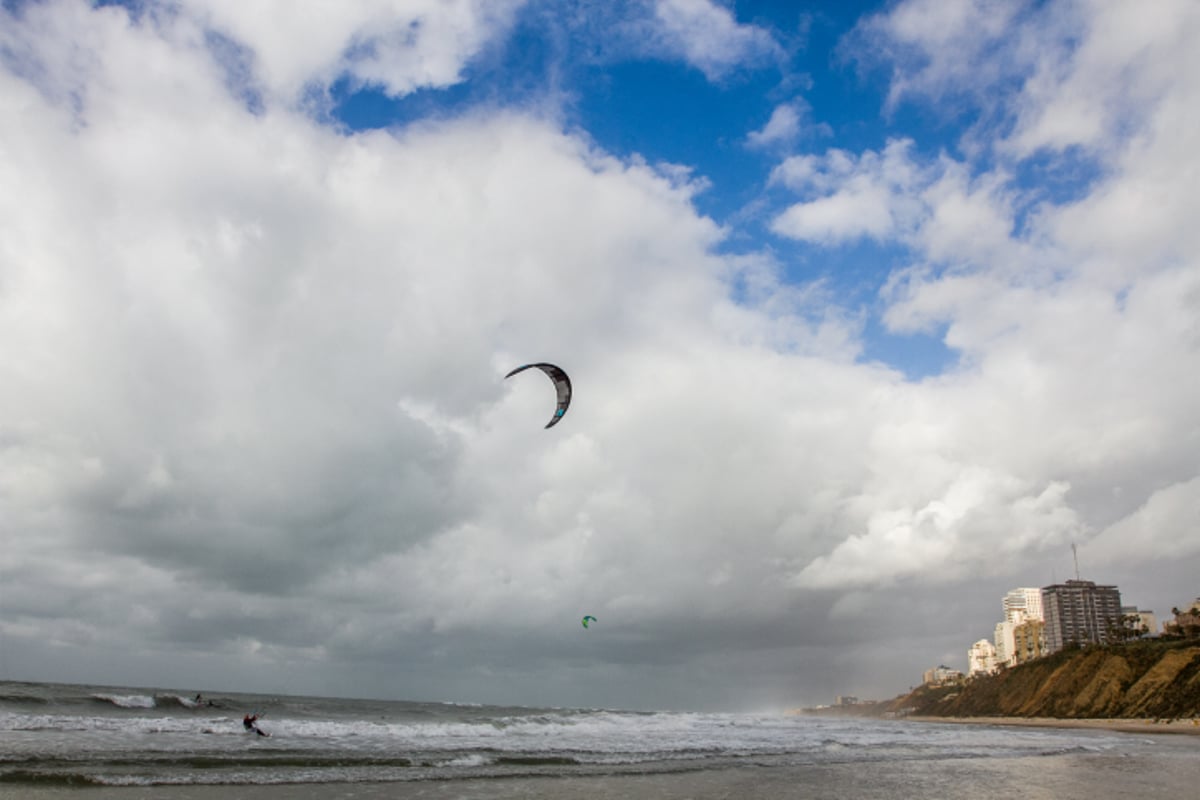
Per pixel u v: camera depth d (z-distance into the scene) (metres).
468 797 19.77
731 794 22.14
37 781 18.33
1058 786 26.31
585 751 34.28
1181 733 78.31
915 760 35.44
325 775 22.20
